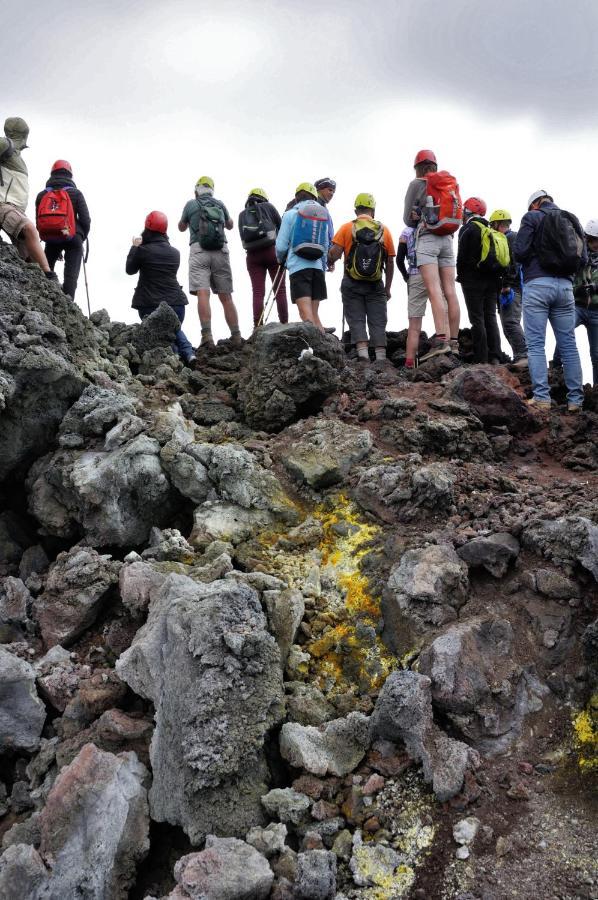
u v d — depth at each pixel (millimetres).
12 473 6383
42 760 4348
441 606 4609
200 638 4266
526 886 3406
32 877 3537
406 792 3908
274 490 5793
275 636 4660
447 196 7660
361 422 6691
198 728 4000
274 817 3889
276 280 8461
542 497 5555
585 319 7613
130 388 7133
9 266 6820
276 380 6867
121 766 3996
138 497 5723
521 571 4789
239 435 6742
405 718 3994
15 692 4551
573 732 4074
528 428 6895
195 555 5336
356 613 4914
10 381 5934
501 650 4387
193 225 8719
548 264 6828
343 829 3836
